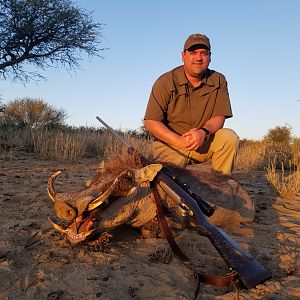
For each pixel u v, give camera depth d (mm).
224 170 2207
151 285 1294
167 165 1913
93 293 1228
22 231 1694
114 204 1569
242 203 2051
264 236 1862
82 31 7445
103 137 5164
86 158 4422
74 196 1455
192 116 2162
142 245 1627
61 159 4051
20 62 7496
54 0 7262
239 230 1942
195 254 1547
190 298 1233
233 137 2156
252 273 1199
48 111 6969
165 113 2158
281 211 2406
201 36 2031
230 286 1312
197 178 1974
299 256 1617
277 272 1462
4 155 4020
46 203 2152
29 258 1436
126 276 1344
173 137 2020
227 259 1234
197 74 2064
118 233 1731
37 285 1260
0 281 1272
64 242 1572
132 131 6613
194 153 2232
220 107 2158
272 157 5047
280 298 1263
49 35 7336
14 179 2809
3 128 5773
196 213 1347
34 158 4102
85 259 1445
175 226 1790
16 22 7035
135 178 1604
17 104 6922
